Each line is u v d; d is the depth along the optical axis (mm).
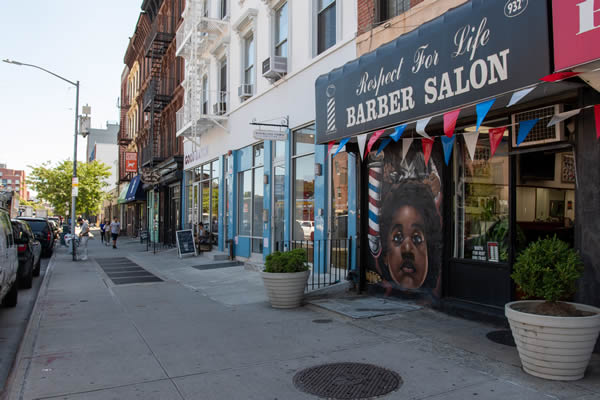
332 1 10734
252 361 5238
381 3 9086
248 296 9469
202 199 20188
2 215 7660
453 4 7148
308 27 11375
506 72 5148
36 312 8133
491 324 6449
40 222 20344
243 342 6016
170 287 11078
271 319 7305
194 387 4492
